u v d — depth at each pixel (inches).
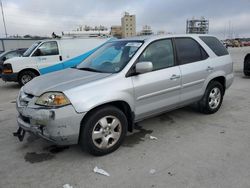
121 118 145.9
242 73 469.4
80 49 417.1
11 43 1318.9
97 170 128.3
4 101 295.9
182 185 113.6
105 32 512.1
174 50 175.6
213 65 198.7
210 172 123.0
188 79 179.6
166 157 139.4
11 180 122.2
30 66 384.5
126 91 145.1
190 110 220.8
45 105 128.3
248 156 137.8
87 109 129.5
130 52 159.0
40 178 123.3
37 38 1401.3
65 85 135.1
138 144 156.7
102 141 140.3
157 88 160.6
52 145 159.0
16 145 160.9
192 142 157.8
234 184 113.1
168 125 188.1
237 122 191.8
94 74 150.0
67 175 125.1
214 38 212.8
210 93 203.5
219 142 156.6
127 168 129.3
